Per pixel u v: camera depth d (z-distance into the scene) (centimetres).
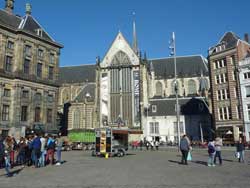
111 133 3678
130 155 4009
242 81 6028
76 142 6775
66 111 9562
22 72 5928
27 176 1814
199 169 2070
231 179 1560
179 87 10262
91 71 11344
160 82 10519
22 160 2614
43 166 2425
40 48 6431
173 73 10512
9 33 5872
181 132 8562
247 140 5809
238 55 6191
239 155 2681
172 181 1522
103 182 1530
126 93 9106
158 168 2180
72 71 11612
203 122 8375
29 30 6266
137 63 9200
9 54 5844
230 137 6153
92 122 9288
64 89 11150
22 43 6006
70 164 2616
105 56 9531
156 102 9288
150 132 8875
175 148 6519
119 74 9306
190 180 1545
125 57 9356
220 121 6425
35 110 6184
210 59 6856
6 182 1572
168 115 8788
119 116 8988
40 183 1525
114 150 3662
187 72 10406
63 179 1661
